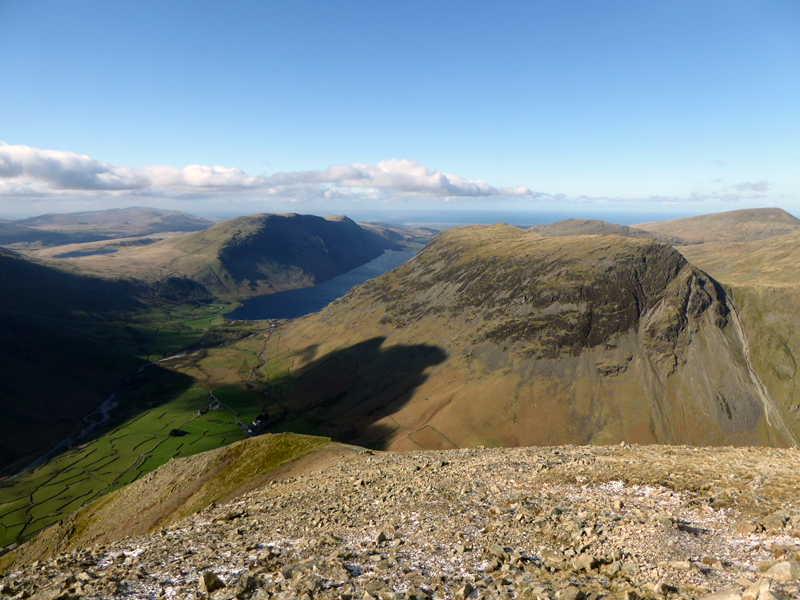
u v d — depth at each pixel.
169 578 16.36
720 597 9.23
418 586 13.27
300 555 17.92
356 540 19.27
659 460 23.70
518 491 22.89
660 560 12.27
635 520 15.80
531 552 14.84
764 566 10.48
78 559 20.19
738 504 15.74
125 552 21.38
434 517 20.83
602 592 10.87
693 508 16.34
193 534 24.75
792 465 18.78
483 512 20.41
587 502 19.06
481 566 14.33
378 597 12.66
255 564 17.30
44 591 15.95
